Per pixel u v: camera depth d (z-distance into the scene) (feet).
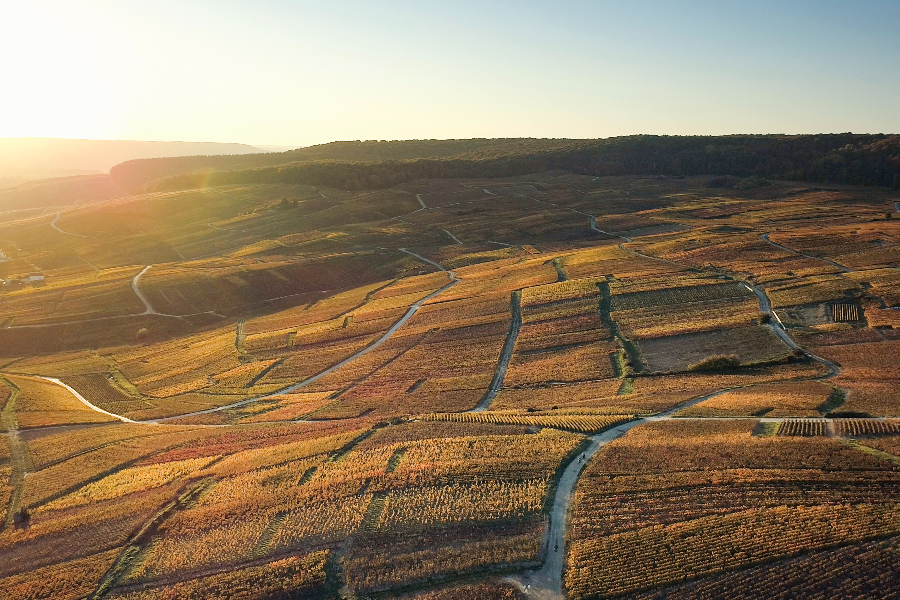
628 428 219.41
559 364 317.63
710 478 171.32
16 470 252.01
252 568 157.79
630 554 145.89
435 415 259.39
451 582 144.66
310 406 304.91
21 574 172.96
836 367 269.03
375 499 181.68
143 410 332.39
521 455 200.03
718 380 267.18
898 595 124.98
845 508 151.23
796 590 130.00
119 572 166.30
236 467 222.28
